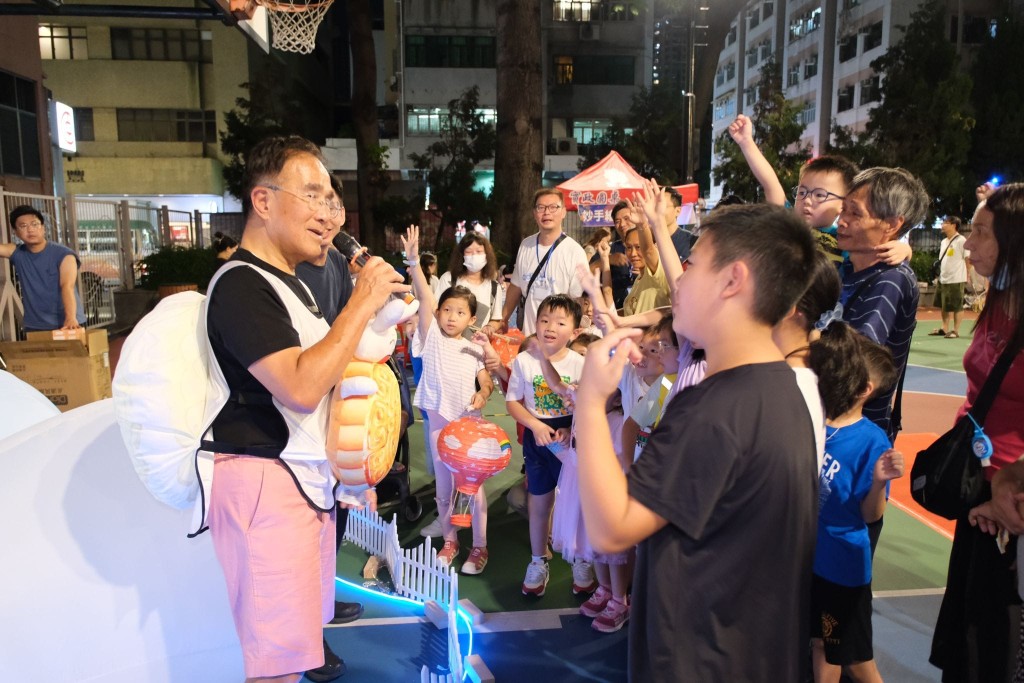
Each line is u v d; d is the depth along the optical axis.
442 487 4.16
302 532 2.14
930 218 23.91
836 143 29.19
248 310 2.00
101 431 2.42
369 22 22.80
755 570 1.41
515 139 13.76
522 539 4.45
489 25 36.84
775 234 1.41
